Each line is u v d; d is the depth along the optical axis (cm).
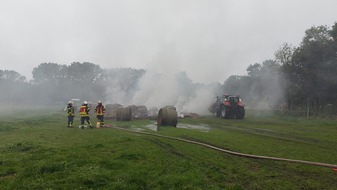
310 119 2939
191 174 736
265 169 860
